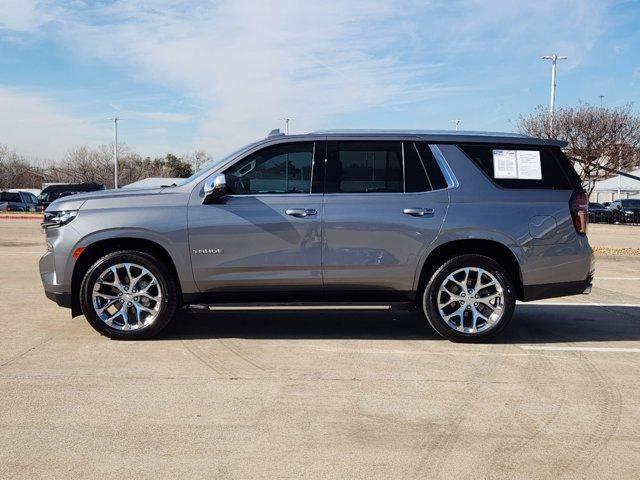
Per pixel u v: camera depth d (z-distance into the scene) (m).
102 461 3.70
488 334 6.32
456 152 6.40
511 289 6.30
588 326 7.30
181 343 6.27
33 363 5.54
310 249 6.20
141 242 6.34
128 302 6.25
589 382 5.19
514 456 3.81
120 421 4.28
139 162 69.19
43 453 3.80
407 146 6.39
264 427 4.20
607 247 18.12
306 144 6.35
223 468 3.62
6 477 3.50
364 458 3.77
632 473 3.61
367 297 6.38
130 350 5.98
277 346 6.21
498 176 6.38
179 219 6.16
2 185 67.62
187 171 71.75
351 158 6.34
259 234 6.18
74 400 4.65
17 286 9.63
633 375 5.39
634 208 39.06
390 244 6.22
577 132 35.41
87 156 67.56
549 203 6.36
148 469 3.61
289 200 6.22
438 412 4.50
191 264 6.18
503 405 4.64
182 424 4.23
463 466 3.68
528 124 36.81
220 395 4.79
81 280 6.33
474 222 6.24
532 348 6.25
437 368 5.53
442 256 6.41
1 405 4.54
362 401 4.70
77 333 6.61
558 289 6.42
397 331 6.91
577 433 4.15
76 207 6.22
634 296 9.45
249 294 6.30
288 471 3.60
